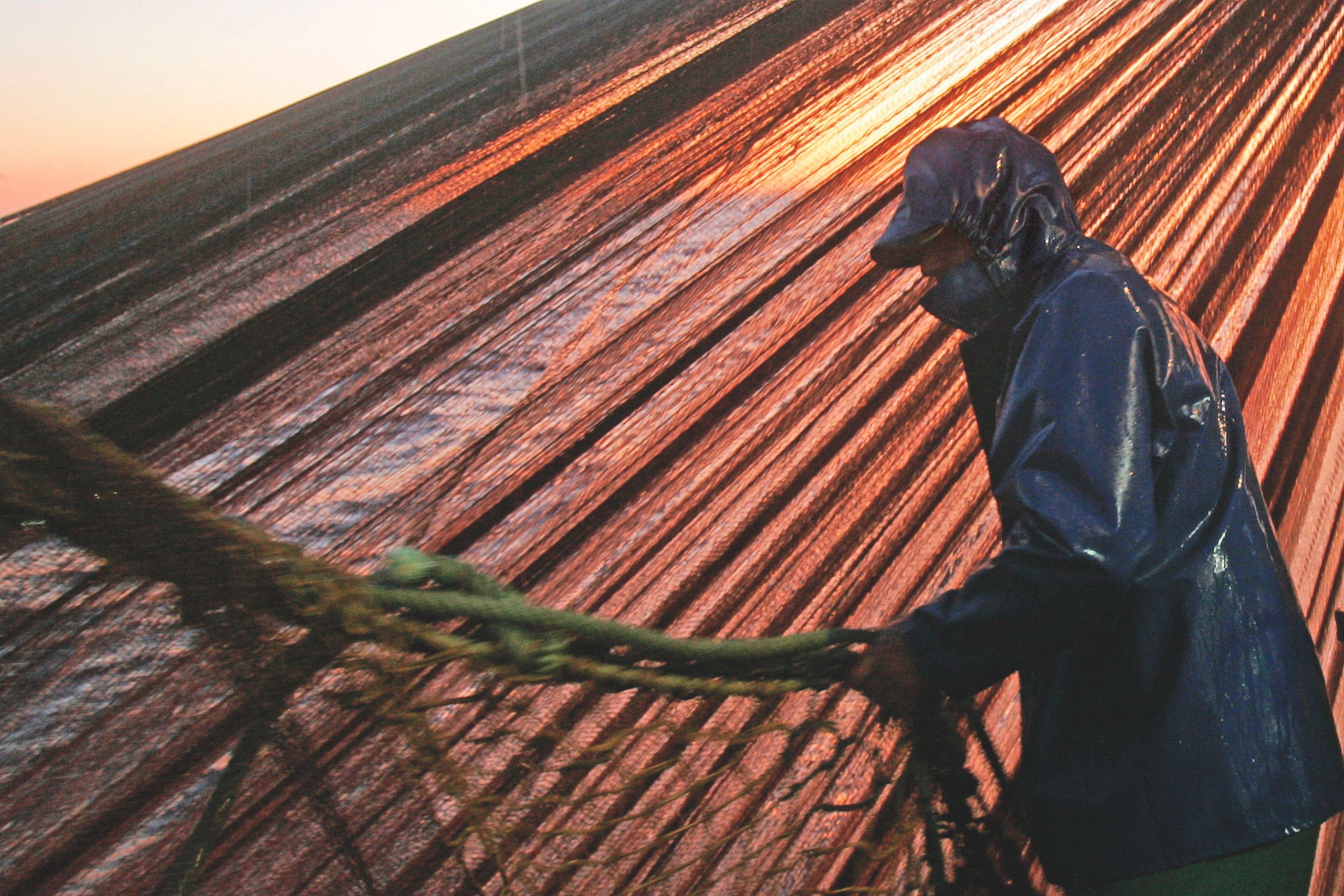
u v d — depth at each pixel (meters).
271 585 0.67
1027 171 1.17
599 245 4.05
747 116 4.95
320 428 3.18
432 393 3.32
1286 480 3.51
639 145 4.74
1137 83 5.33
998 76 5.30
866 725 1.30
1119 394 1.03
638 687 0.94
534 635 0.83
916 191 1.20
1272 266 4.32
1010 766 2.23
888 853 1.32
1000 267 1.18
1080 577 0.99
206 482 2.97
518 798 0.91
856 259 3.97
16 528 0.57
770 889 1.86
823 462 3.12
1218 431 1.10
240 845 0.84
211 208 4.58
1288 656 1.10
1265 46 5.77
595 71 5.56
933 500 3.06
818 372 3.44
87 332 3.68
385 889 0.92
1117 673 1.10
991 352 1.21
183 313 3.78
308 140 5.23
